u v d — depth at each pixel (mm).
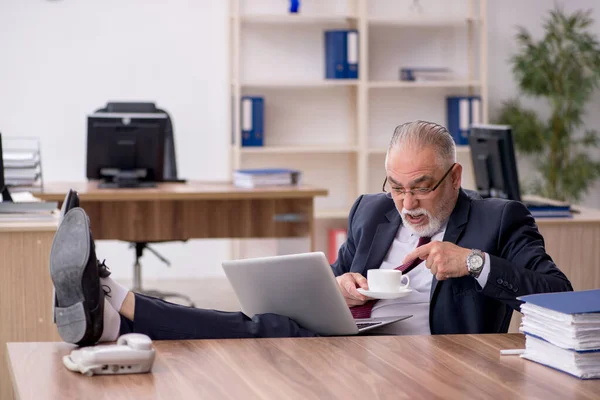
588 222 4621
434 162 2600
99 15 7188
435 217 2645
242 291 2484
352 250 2955
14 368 1836
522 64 7305
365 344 2086
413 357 1950
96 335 2008
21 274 3594
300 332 2330
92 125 5414
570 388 1702
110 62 7234
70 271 1972
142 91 7312
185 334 2195
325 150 7125
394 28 7539
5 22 7043
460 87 7652
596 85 7305
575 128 7746
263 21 7328
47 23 7102
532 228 2650
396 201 2689
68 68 7164
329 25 7434
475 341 2129
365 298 2609
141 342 1806
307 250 5441
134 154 5488
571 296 1972
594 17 7672
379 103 7578
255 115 7047
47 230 3596
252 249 7371
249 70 7383
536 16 7684
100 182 5574
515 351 1991
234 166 7262
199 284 7277
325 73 7297
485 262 2424
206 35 7379
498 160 4730
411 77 7297
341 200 7621
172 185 5574
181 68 7359
